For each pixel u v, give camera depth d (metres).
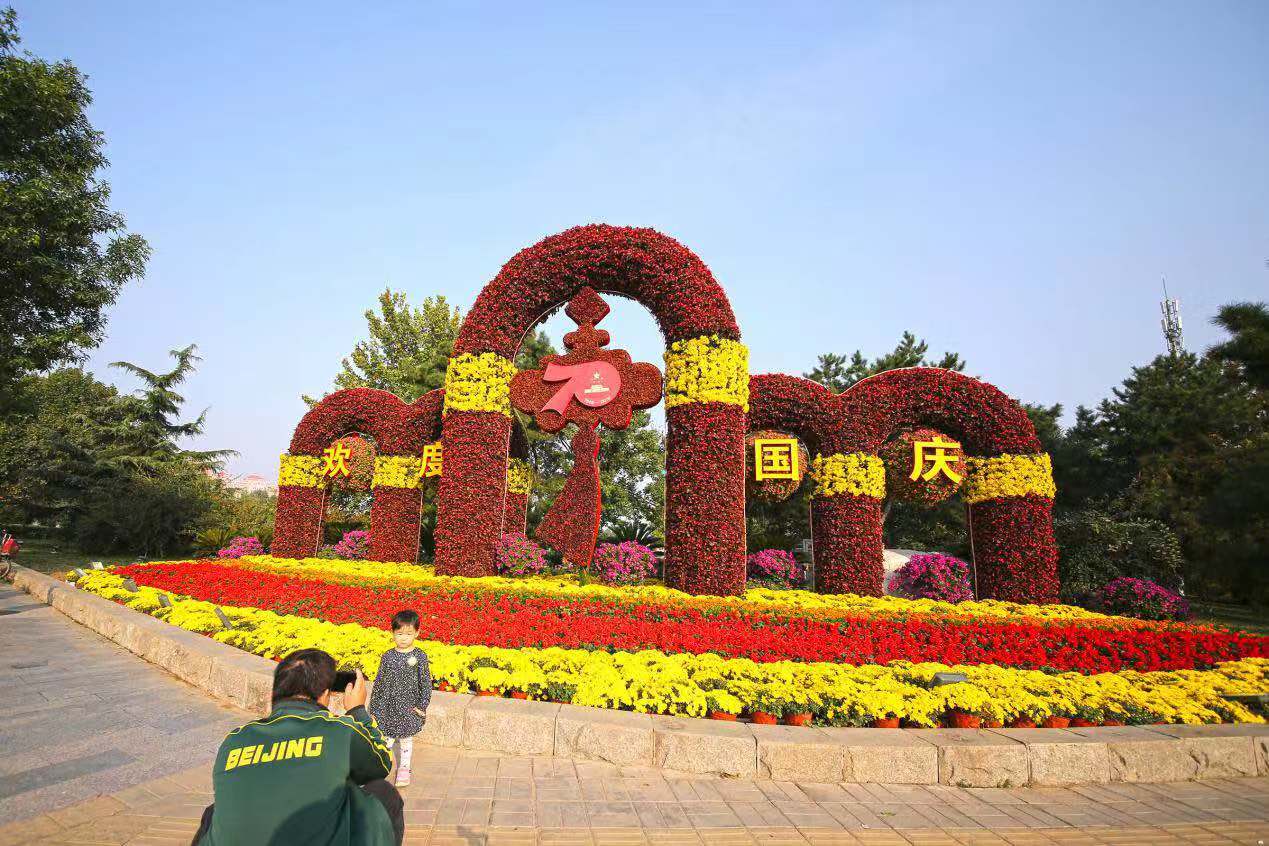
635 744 4.64
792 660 6.86
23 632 9.28
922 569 12.55
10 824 3.62
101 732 5.23
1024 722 5.28
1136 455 24.31
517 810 3.88
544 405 12.77
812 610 9.48
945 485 12.56
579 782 4.32
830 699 5.35
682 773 4.53
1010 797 4.36
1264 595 15.02
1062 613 10.45
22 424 25.83
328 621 8.27
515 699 5.29
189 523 22.31
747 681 5.60
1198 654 7.63
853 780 4.49
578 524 12.13
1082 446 24.03
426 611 8.45
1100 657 7.45
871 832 3.78
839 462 12.38
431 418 15.81
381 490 15.75
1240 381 16.77
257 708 5.75
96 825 3.64
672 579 10.96
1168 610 11.19
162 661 7.36
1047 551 11.71
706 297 11.86
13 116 13.43
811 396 12.74
